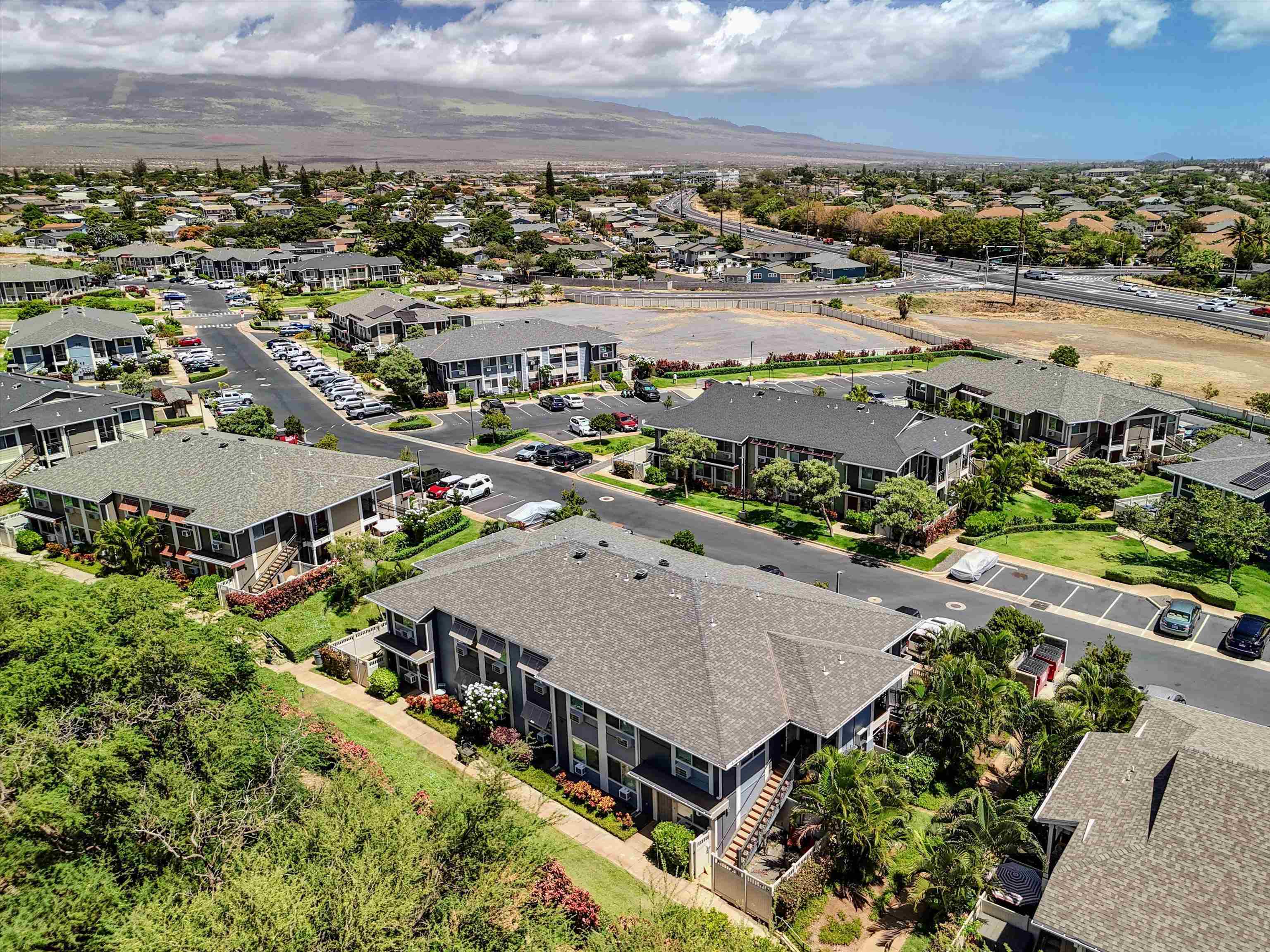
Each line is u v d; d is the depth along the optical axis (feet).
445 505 232.73
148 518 192.13
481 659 141.90
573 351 376.27
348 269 614.75
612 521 230.68
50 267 568.82
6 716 105.40
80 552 204.95
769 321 530.68
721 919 95.66
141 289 565.94
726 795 112.47
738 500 249.75
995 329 504.43
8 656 119.34
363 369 386.73
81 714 107.55
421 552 203.72
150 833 92.94
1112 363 417.90
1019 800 118.52
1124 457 274.77
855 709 119.75
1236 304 549.54
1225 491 213.05
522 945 86.58
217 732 104.12
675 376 387.96
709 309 565.53
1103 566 204.85
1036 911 89.30
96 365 376.07
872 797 106.63
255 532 180.96
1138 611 182.39
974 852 101.14
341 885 81.56
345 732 138.51
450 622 145.48
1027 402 282.97
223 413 322.34
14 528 219.00
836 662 127.24
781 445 241.14
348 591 176.65
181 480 196.44
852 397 325.83
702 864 111.04
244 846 96.78
